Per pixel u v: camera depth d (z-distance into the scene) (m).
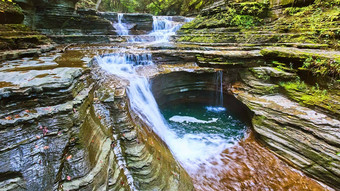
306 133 4.55
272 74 6.36
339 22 7.01
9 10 6.97
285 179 4.27
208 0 16.83
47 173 2.40
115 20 13.18
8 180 2.18
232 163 4.86
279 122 5.06
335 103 4.74
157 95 7.07
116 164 3.30
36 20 9.48
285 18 9.16
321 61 5.30
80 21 10.83
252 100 6.19
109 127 3.81
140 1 22.84
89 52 7.50
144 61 7.77
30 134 2.48
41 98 2.85
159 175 3.46
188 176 4.25
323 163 4.06
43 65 4.80
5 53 5.36
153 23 14.75
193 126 6.76
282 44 7.91
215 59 7.32
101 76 5.54
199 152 5.36
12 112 2.54
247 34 9.26
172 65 7.82
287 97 6.03
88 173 2.66
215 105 8.31
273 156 4.89
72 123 2.82
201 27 11.47
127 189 3.15
